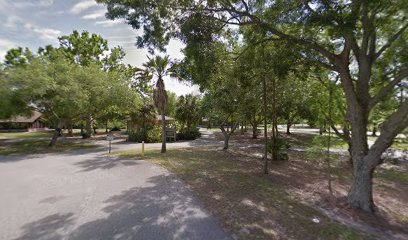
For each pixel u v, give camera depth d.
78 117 20.98
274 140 12.79
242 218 5.13
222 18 6.60
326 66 6.84
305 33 6.67
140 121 27.31
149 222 4.84
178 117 26.61
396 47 7.20
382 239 4.62
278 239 4.27
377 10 5.36
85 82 18.69
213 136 29.70
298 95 12.44
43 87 14.98
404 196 7.55
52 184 7.55
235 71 8.67
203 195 6.62
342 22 4.62
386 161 12.61
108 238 4.19
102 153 14.70
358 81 6.37
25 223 4.77
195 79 7.83
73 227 4.60
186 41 6.37
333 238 4.45
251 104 11.78
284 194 7.04
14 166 10.49
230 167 10.59
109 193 6.67
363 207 6.03
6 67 16.50
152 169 9.84
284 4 5.62
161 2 5.95
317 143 11.30
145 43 6.68
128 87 21.98
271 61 7.21
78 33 30.77
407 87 8.14
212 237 4.25
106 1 6.11
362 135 6.20
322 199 6.80
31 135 32.78
